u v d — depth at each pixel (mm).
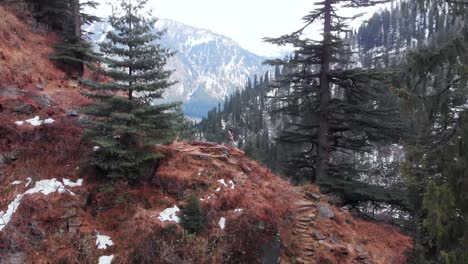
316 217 11789
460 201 7301
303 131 18422
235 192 9875
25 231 7574
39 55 13648
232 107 128250
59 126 9953
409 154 8680
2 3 14852
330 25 16719
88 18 17672
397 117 15242
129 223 8383
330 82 17219
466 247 6957
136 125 9227
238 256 8742
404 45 111500
